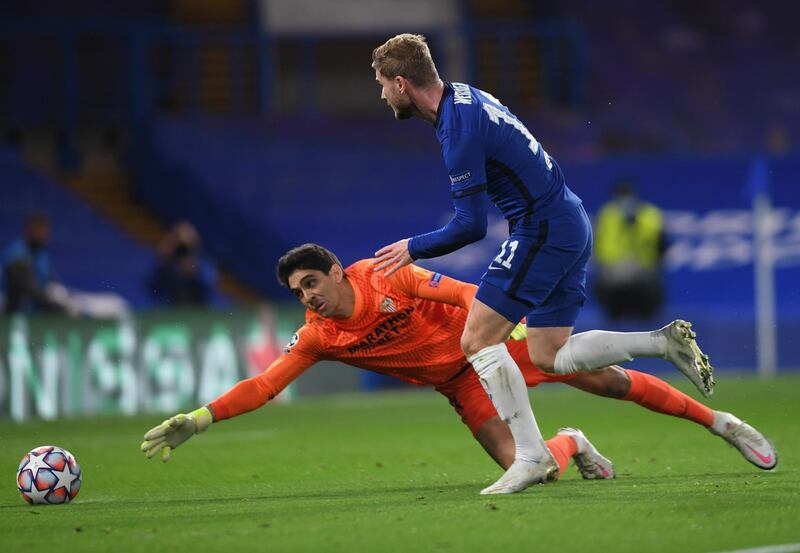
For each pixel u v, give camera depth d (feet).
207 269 186.80
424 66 64.85
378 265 65.92
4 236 221.25
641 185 222.28
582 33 295.48
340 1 294.25
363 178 230.07
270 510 60.54
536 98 286.25
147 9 280.72
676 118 295.89
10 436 126.00
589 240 67.05
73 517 59.88
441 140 64.59
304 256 68.49
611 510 55.47
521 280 64.59
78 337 158.30
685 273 220.02
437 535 49.96
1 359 152.46
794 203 222.69
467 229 63.77
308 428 131.44
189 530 53.36
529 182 64.28
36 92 251.19
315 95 294.87
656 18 307.99
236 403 68.95
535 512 55.42
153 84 260.83
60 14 271.90
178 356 165.78
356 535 50.57
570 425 124.67
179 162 232.94
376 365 72.79
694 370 64.75
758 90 304.50
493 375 65.05
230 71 272.10
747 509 55.26
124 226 232.94
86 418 153.69
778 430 108.37
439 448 104.22
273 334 176.55
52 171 242.17
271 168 231.09
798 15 314.55
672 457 87.61
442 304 71.87
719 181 223.10
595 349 66.39
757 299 220.84
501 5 299.79
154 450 67.10
